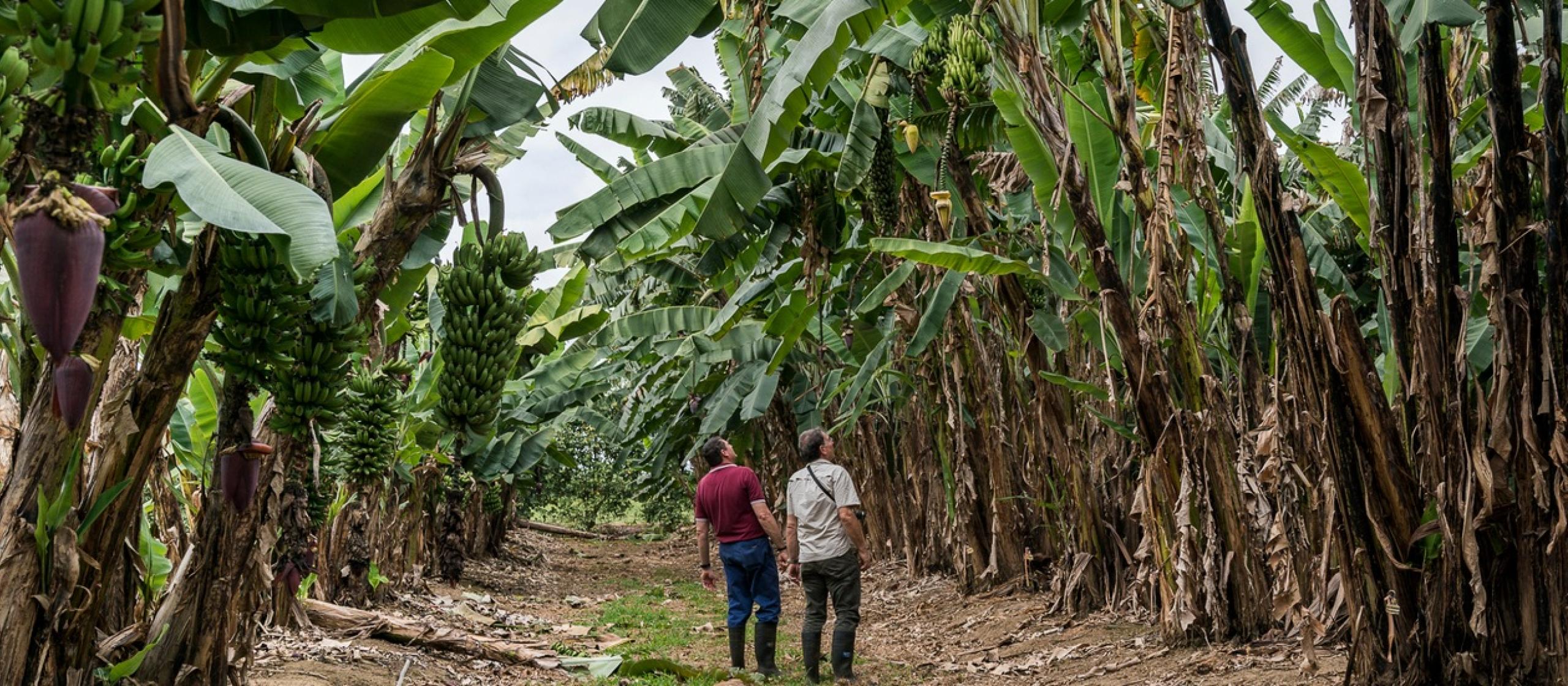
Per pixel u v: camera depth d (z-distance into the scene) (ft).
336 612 26.73
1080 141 21.36
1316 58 19.03
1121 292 20.48
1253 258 20.18
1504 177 13.21
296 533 15.01
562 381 50.24
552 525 119.96
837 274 33.55
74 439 11.92
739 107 31.09
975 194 25.75
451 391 14.14
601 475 94.17
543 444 50.34
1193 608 21.13
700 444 44.98
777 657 27.81
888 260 33.12
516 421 49.85
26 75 7.79
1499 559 13.67
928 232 30.50
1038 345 27.89
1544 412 13.15
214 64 13.57
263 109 13.28
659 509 93.86
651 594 49.44
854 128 25.52
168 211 11.42
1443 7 11.51
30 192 7.67
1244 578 20.76
